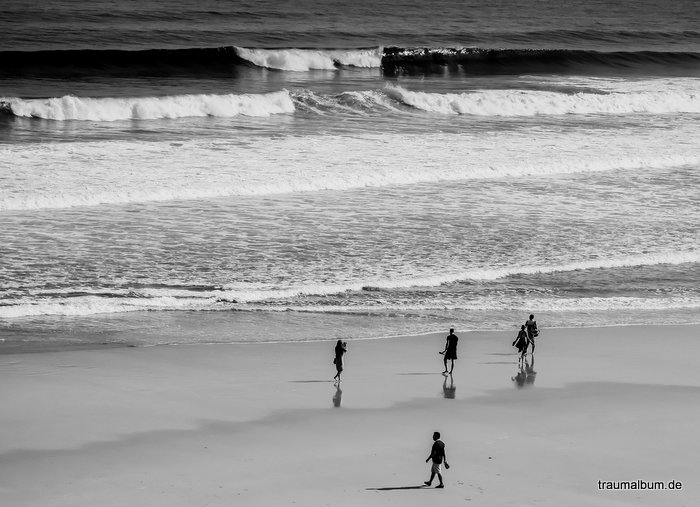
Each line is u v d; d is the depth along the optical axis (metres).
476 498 27.06
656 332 44.69
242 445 30.59
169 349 40.28
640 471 29.28
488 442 31.31
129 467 28.66
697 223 62.66
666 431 32.62
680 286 51.81
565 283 51.34
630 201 67.25
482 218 61.53
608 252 56.22
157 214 59.22
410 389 36.56
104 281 47.88
